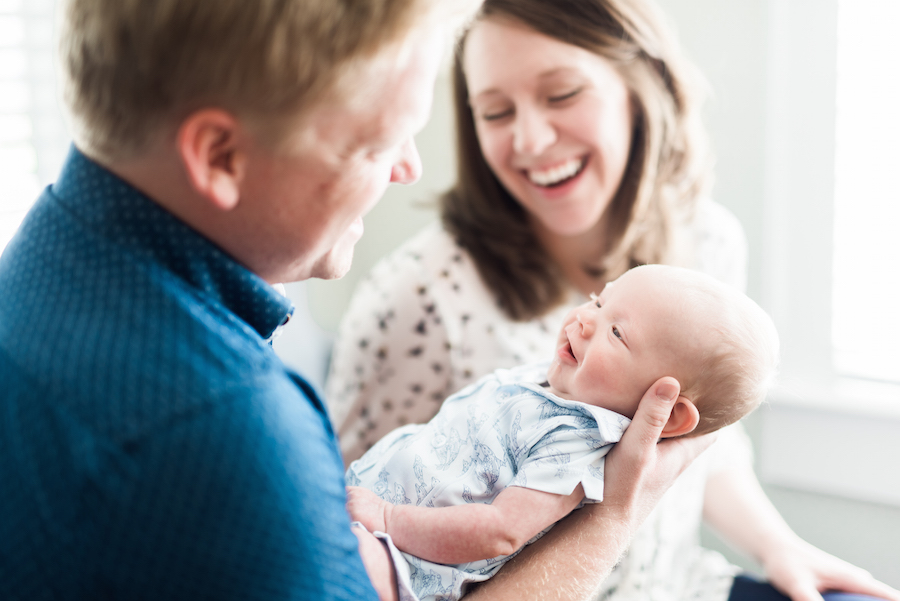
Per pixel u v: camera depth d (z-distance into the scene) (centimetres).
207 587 46
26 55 158
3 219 154
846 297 187
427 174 233
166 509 45
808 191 187
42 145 162
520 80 124
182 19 44
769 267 193
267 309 56
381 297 147
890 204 179
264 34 45
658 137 139
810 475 191
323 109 49
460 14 56
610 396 88
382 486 91
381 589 76
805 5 177
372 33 47
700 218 157
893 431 179
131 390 46
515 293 144
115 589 46
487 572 84
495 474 87
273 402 50
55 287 49
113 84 46
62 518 45
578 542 82
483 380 104
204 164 49
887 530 186
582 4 123
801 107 183
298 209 54
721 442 148
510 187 139
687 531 136
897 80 172
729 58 186
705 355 86
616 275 149
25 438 46
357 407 153
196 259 52
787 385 181
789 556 129
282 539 47
